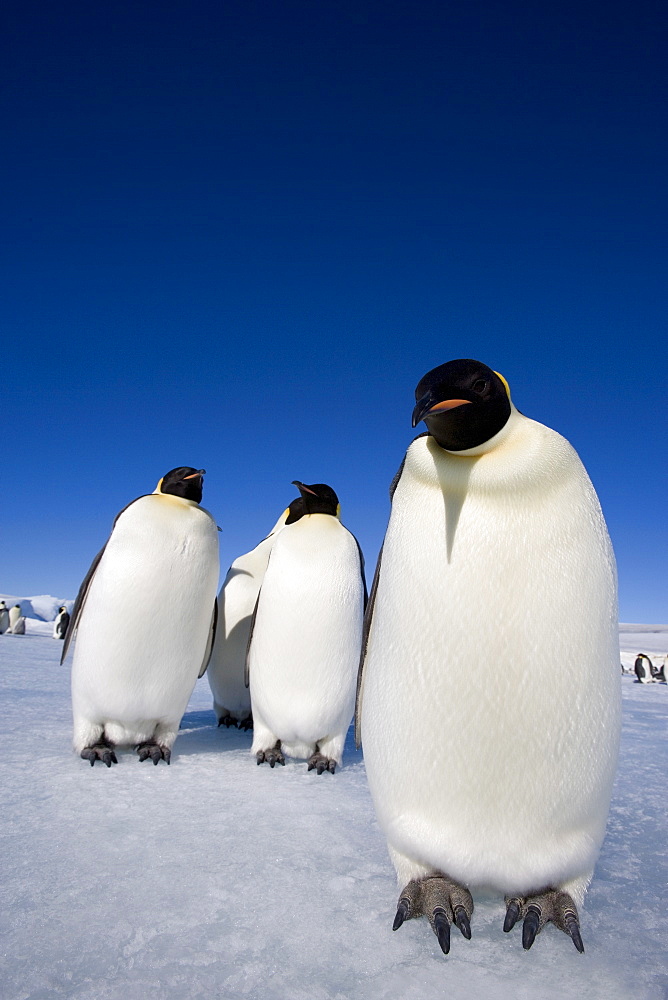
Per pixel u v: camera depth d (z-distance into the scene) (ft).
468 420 5.82
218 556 12.97
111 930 5.65
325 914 6.08
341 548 12.89
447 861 6.04
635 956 5.55
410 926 5.95
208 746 14.26
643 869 7.54
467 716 5.81
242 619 16.52
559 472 5.91
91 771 11.16
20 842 7.61
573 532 5.82
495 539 5.81
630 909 6.45
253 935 5.65
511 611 5.74
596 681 5.85
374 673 6.45
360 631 13.07
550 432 6.17
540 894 6.11
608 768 6.02
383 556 6.60
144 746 12.53
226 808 9.29
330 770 12.40
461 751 5.86
